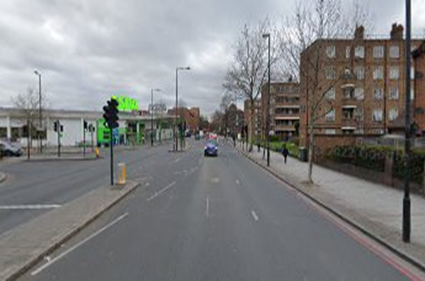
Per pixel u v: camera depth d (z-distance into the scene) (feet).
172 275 19.58
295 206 39.68
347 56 120.57
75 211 34.94
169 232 28.37
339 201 41.09
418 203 39.99
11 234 27.17
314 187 51.60
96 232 28.55
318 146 90.79
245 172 75.51
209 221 32.09
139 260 21.98
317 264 21.59
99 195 43.88
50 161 106.42
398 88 172.24
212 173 72.38
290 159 107.76
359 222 31.07
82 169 81.61
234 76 154.20
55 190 50.93
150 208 37.81
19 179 64.95
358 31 60.34
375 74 171.83
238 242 25.84
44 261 22.08
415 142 67.77
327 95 169.58
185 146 201.26
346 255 23.32
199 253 23.30
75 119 213.25
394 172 51.42
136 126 253.24
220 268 20.68
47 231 27.73
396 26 173.78
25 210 37.42
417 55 102.47
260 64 173.99
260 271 20.30
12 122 190.19
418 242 25.34
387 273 20.36
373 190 49.32
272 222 32.07
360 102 170.30
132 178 63.52
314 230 29.48
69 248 24.56
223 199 43.34
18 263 20.85
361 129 170.30
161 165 90.12
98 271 20.25
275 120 297.33
